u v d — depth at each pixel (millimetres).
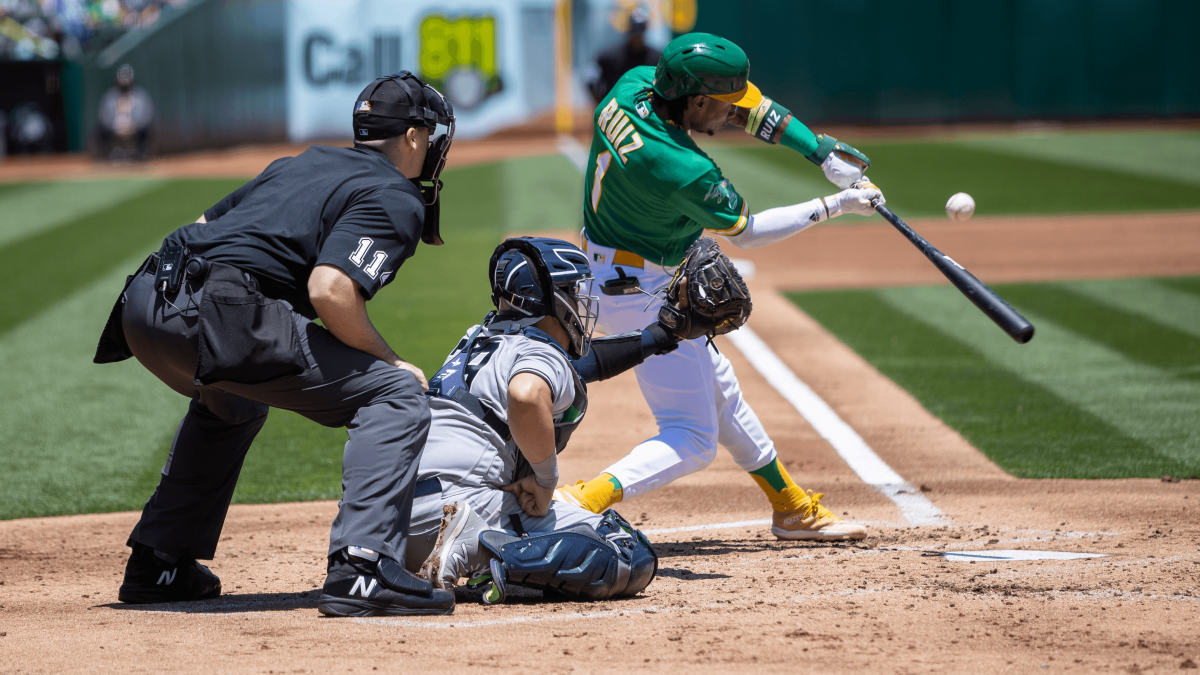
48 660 9867
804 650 9961
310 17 82750
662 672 9312
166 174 69812
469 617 11383
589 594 12008
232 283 11047
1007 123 89562
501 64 84438
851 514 17281
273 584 14180
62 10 84125
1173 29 87938
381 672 9320
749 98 14703
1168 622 10750
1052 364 27406
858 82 88438
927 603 11594
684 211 13914
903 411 23641
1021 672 9305
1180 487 17953
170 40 79062
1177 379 25641
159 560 12914
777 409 24047
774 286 39125
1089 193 57781
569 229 49188
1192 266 39438
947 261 12297
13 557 15844
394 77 12266
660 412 14820
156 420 24312
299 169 11812
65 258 43875
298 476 20484
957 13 87938
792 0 86625
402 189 11617
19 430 23516
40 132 80688
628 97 14227
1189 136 79562
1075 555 14094
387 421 11430
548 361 11539
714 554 15070
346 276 11031
